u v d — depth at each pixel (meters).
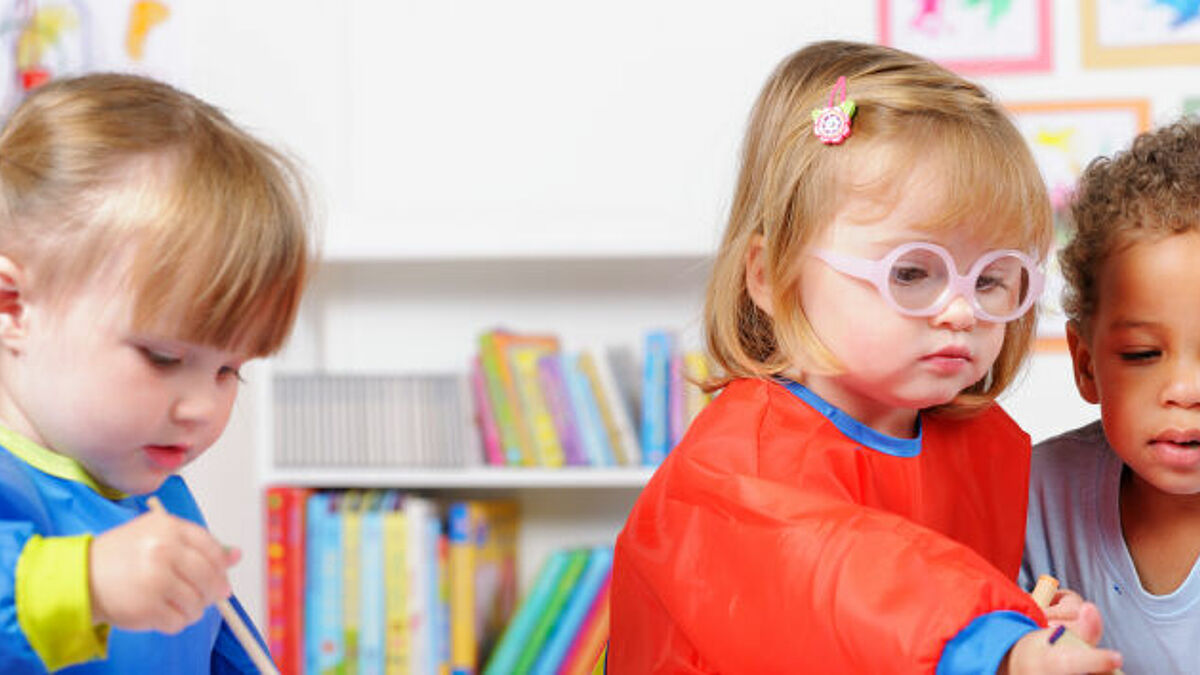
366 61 2.98
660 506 1.11
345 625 2.71
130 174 0.90
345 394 2.81
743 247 1.19
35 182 0.90
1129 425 1.16
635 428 2.84
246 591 2.80
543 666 2.73
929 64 1.19
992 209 1.08
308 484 2.83
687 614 1.05
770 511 1.00
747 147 1.23
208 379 0.92
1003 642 0.84
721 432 1.11
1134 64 2.76
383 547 2.71
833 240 1.10
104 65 2.93
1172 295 1.12
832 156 1.10
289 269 0.94
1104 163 1.26
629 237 2.80
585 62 2.93
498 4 2.95
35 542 0.79
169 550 0.77
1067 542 1.30
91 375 0.89
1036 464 1.33
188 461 0.94
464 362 3.07
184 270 0.88
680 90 2.90
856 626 0.90
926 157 1.08
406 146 2.96
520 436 2.80
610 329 3.05
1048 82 2.79
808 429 1.11
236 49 2.98
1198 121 1.27
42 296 0.89
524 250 2.82
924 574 0.90
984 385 1.26
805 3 2.86
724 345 1.21
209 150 0.93
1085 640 0.94
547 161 2.94
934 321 1.08
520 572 3.06
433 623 2.70
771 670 0.98
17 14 2.93
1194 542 1.24
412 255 2.83
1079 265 1.22
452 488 3.05
